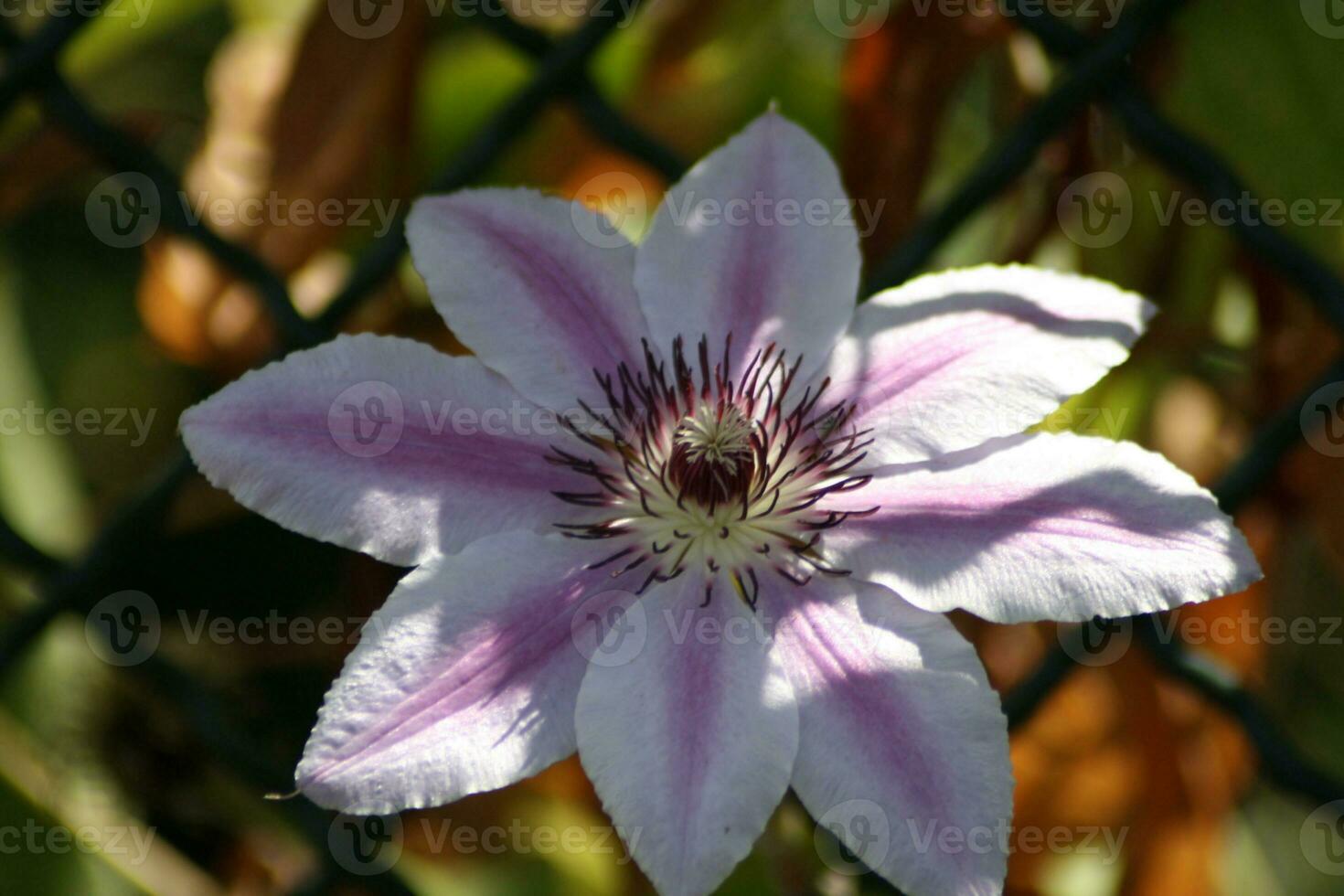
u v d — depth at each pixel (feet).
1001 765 1.45
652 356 1.56
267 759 1.65
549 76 1.63
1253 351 1.73
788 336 1.56
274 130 1.74
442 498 1.51
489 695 1.48
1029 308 1.55
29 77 1.61
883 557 1.51
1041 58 1.73
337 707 1.46
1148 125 1.63
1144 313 1.53
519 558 1.51
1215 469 1.72
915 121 1.71
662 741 1.46
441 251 1.55
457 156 1.64
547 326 1.55
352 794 1.45
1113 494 1.49
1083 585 1.48
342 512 1.50
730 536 1.54
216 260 1.64
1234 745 1.74
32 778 1.71
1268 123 1.67
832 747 1.47
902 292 1.57
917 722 1.46
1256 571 1.47
